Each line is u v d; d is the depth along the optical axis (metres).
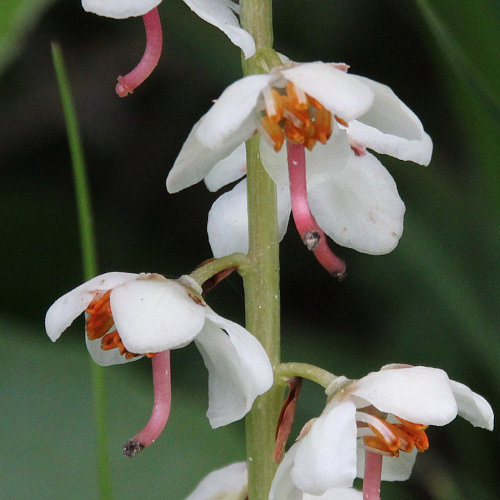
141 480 0.23
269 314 0.20
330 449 0.20
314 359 0.25
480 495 0.25
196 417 0.23
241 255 0.20
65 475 0.23
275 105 0.20
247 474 0.21
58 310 0.20
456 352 0.25
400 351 0.26
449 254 0.25
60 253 0.25
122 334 0.20
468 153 0.25
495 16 0.22
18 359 0.24
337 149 0.20
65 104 0.21
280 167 0.20
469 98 0.24
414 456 0.21
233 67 0.25
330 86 0.19
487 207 0.24
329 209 0.21
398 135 0.20
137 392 0.24
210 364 0.20
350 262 0.26
